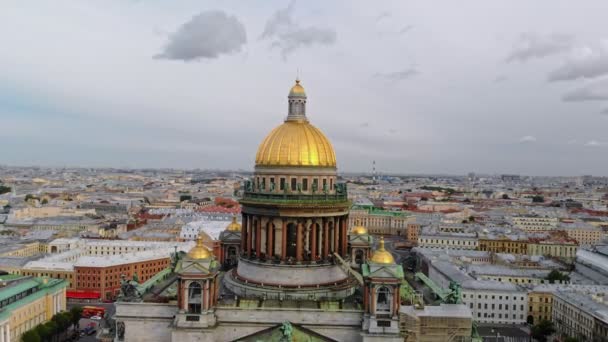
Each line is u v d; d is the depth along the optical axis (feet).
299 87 353.31
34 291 595.88
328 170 340.18
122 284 318.24
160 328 301.84
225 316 296.92
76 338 606.55
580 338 613.52
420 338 312.50
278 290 318.65
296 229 330.95
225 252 415.85
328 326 295.07
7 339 510.99
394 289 286.46
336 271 338.54
